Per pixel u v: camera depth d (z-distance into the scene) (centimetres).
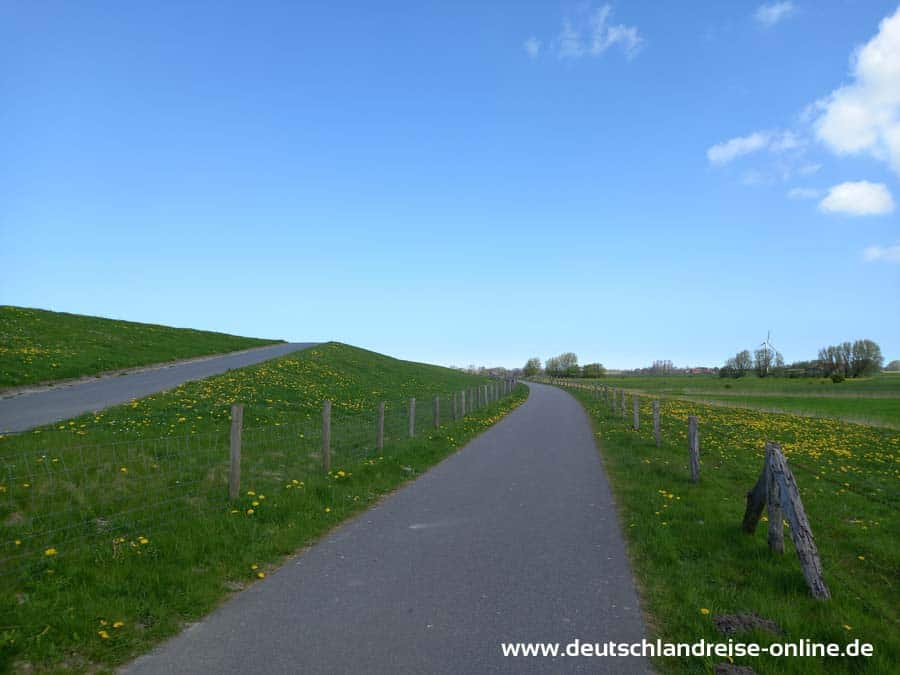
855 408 4578
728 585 597
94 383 2219
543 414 2948
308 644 463
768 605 540
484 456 1496
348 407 2295
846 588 596
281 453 1241
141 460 1036
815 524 873
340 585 593
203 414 1614
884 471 1434
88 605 509
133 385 2155
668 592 576
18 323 3272
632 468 1295
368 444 1482
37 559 602
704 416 2936
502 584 598
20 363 2291
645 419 2600
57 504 786
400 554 696
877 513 969
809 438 2117
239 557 655
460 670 424
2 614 484
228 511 802
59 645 452
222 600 554
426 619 512
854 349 12225
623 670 428
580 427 2269
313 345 4975
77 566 588
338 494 962
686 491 1045
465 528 815
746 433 2180
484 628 495
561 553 702
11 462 951
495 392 4056
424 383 4212
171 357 3167
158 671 422
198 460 1093
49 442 1127
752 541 734
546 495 1033
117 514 762
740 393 6962
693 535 761
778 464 636
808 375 12631
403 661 436
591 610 534
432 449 1518
